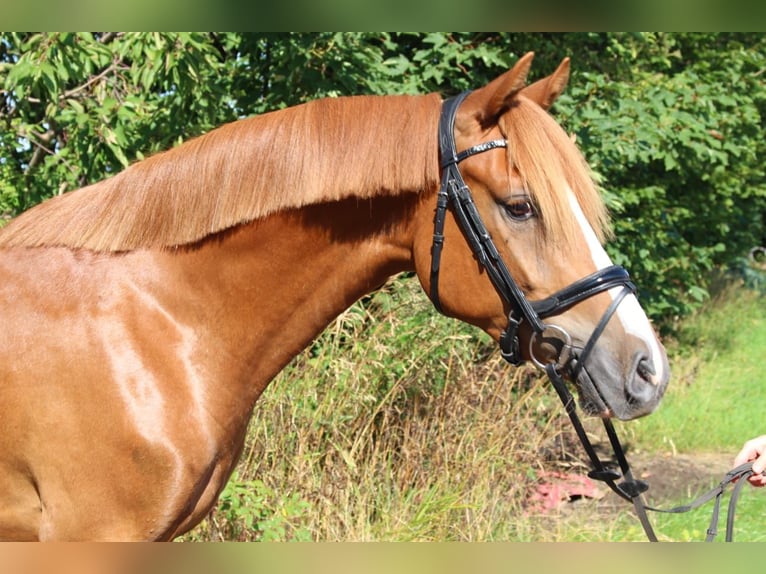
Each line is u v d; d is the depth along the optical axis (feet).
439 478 11.97
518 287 5.92
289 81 13.28
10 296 5.98
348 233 6.33
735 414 18.93
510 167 5.85
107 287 6.04
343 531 11.03
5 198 12.75
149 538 5.89
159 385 5.92
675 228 21.11
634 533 11.99
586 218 5.86
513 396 13.28
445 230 6.11
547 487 13.83
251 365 6.40
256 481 9.95
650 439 17.49
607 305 5.75
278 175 6.11
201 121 13.07
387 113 6.23
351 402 11.83
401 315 12.39
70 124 12.55
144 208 6.21
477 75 16.79
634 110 16.16
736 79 19.86
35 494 5.96
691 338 25.22
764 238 36.78
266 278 6.30
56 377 5.77
